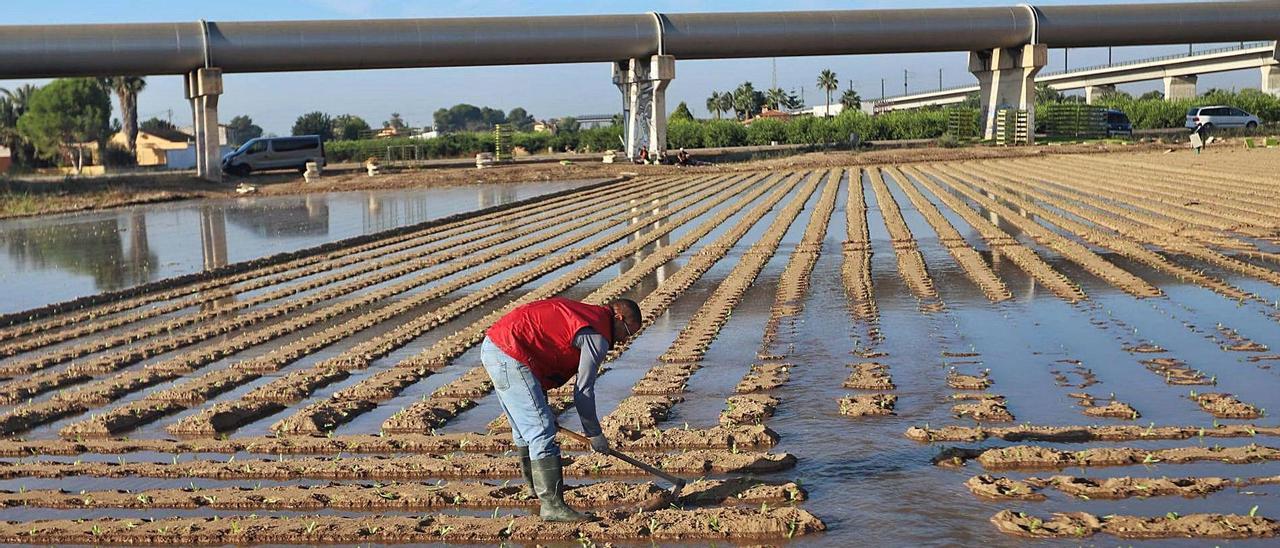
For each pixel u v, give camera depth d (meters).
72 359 12.20
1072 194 28.44
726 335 11.65
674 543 5.73
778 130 77.56
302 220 30.16
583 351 5.91
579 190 38.72
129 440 8.28
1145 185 29.84
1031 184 32.78
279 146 53.06
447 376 10.34
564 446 7.61
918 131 73.94
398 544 5.91
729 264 17.62
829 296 13.84
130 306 16.03
